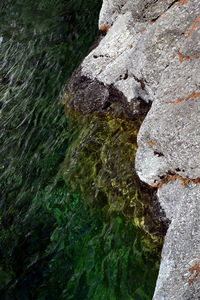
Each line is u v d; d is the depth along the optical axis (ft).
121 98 15.58
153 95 13.84
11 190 15.65
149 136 12.23
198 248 9.55
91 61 17.06
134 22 15.78
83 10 24.75
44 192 14.97
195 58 12.02
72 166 15.34
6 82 22.21
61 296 11.64
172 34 13.20
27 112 19.08
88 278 11.91
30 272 12.42
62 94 18.74
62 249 12.87
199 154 10.68
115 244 12.48
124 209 13.12
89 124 16.29
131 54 15.43
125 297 11.18
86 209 13.83
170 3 14.33
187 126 11.05
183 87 11.84
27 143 17.44
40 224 13.88
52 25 25.07
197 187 10.72
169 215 11.82
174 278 9.71
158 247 11.85
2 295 11.92
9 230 14.02
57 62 21.42
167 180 12.05
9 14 28.94
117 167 14.15
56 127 17.46
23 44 24.72
